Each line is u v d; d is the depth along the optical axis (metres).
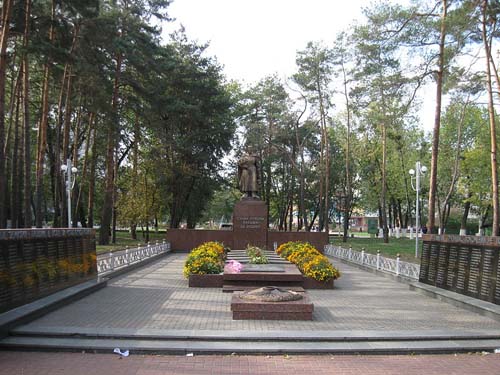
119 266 18.66
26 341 8.23
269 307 10.06
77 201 32.00
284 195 53.03
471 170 40.09
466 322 10.09
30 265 10.64
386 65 27.09
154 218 41.09
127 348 7.99
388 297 13.57
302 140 47.00
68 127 27.25
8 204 34.31
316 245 31.58
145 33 29.70
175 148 35.50
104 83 25.80
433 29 21.55
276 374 7.01
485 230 52.06
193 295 13.27
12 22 21.39
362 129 39.62
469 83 24.31
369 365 7.53
